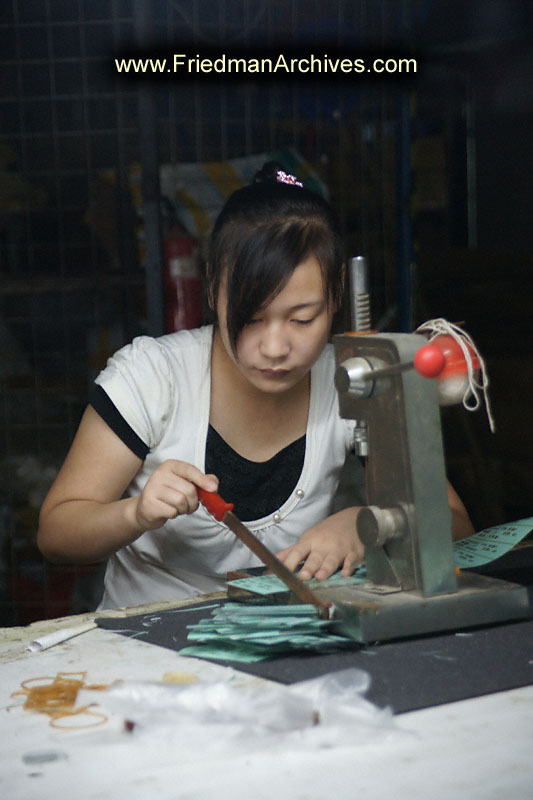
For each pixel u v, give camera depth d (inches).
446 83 151.3
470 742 30.1
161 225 109.7
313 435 60.4
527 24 140.3
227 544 59.9
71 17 123.8
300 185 56.1
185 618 44.5
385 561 42.6
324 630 40.1
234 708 31.7
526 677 35.4
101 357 129.2
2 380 129.5
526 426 128.3
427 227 153.1
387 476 42.0
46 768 28.9
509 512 130.8
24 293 124.2
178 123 120.9
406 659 37.6
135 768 28.7
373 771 28.3
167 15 115.9
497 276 134.6
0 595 123.3
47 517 57.9
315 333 49.2
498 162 153.9
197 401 59.0
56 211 125.4
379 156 120.4
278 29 117.1
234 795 27.0
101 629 43.4
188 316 115.4
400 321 121.9
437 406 40.8
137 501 53.9
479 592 41.4
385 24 118.5
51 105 128.5
